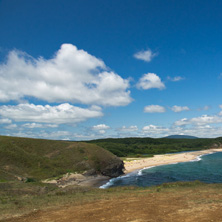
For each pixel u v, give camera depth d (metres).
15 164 52.72
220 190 23.78
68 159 64.50
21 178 43.59
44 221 13.18
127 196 21.81
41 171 53.53
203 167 74.69
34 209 16.95
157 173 64.44
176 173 62.59
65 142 79.25
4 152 55.59
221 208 14.34
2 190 27.61
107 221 12.48
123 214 13.91
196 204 16.03
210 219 11.99
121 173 68.94
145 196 21.20
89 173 59.81
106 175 63.09
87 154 69.88
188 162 92.81
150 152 153.50
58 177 51.91
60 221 12.97
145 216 13.21
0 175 41.66
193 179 51.47
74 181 52.72
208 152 158.88
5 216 14.90
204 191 23.27
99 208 16.09
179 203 16.77
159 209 14.93
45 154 65.94
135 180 54.56
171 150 168.75
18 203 20.11
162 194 22.08
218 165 80.06
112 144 164.88
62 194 26.48
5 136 69.38
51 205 18.44
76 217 13.74
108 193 25.94
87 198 21.55
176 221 11.95
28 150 65.06
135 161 99.88
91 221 12.62
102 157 68.56
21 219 13.96
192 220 11.98
